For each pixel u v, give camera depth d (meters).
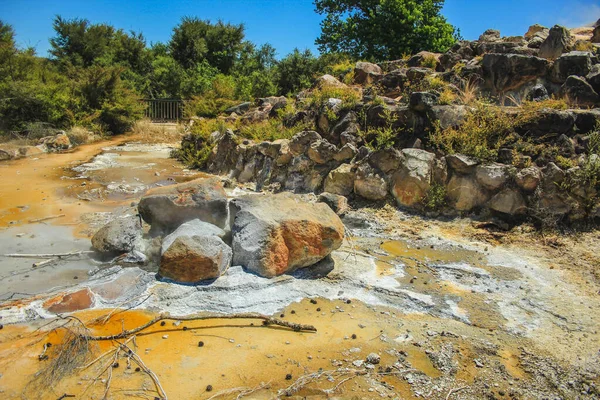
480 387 3.69
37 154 13.96
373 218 7.45
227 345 4.14
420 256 6.13
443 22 22.30
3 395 3.45
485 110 8.31
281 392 3.54
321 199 7.70
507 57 10.23
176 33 32.09
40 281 5.30
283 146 9.31
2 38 21.70
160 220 6.23
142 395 3.48
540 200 6.91
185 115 20.55
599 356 4.05
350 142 8.95
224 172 11.02
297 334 4.35
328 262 5.74
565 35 10.66
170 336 4.25
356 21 23.38
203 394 3.51
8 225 7.18
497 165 7.31
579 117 7.76
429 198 7.53
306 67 19.61
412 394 3.60
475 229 7.01
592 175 6.66
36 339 4.15
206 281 5.12
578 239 6.46
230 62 32.69
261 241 5.28
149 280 5.17
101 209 8.10
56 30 33.09
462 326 4.53
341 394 3.55
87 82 19.06
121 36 33.75
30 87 17.19
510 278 5.51
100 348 4.04
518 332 4.42
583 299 5.02
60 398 3.42
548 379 3.78
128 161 12.95
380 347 4.17
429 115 8.42
